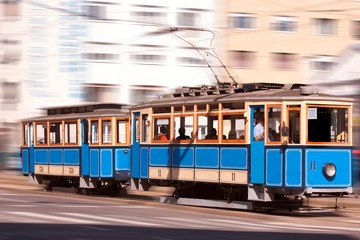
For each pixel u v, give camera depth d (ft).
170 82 230.48
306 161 82.43
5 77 229.04
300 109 83.15
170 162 98.99
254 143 86.58
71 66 225.35
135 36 227.40
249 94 88.43
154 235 60.39
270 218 81.00
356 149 108.58
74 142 121.90
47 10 225.35
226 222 75.97
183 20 228.84
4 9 228.63
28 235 58.95
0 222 69.56
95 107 119.44
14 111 227.81
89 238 57.36
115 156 114.83
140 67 228.84
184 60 231.09
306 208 89.04
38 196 113.19
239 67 230.68
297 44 234.99
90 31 224.74
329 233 65.10
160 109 101.65
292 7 233.96
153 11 227.40
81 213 81.97
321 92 85.71
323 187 83.35
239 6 230.68
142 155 105.29
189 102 95.86
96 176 116.57
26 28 226.79
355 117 107.14
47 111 133.49
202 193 98.02
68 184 128.77
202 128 93.76
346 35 238.48
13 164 204.23
